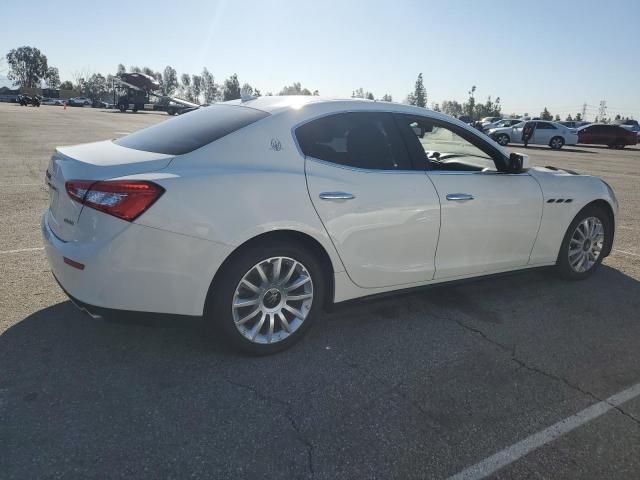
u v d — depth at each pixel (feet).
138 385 8.97
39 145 47.47
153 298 8.93
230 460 7.29
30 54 394.11
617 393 9.45
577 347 11.18
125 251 8.56
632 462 7.61
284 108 10.46
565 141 85.92
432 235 11.62
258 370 9.70
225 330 9.61
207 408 8.44
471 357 10.57
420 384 9.47
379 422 8.30
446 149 12.64
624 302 13.88
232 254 9.41
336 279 10.66
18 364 9.42
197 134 10.12
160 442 7.57
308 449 7.59
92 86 371.97
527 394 9.29
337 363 10.11
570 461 7.58
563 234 14.51
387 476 7.14
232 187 9.16
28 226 18.79
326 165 10.31
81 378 9.09
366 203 10.55
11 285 13.05
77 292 8.91
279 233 9.89
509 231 13.08
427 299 13.69
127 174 8.79
